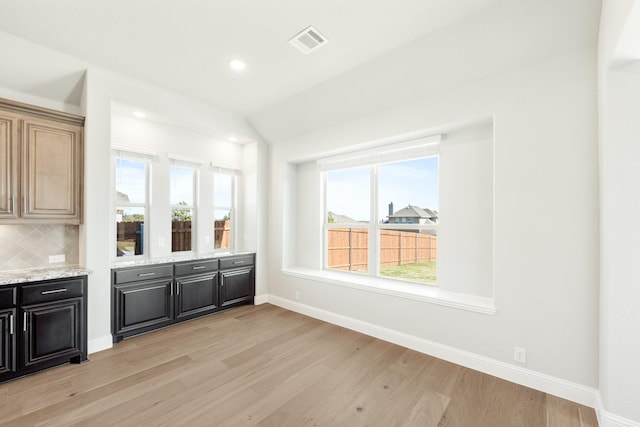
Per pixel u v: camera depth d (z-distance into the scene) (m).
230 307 4.12
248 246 4.45
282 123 4.00
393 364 2.55
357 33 2.31
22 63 2.47
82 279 2.58
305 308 3.89
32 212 2.49
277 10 2.05
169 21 2.17
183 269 3.51
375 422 1.82
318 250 4.19
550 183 2.12
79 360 2.53
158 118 3.42
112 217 3.26
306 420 1.83
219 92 3.38
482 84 2.43
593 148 1.96
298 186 4.46
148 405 1.96
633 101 1.61
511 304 2.27
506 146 2.30
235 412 1.90
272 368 2.47
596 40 1.93
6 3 1.97
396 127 3.00
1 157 2.35
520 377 2.22
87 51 2.56
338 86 3.11
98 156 2.81
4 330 2.19
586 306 1.98
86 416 1.84
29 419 1.81
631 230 1.61
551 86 2.12
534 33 2.03
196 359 2.62
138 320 3.11
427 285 3.16
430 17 2.11
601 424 1.72
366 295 3.24
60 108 2.85
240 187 4.52
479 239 2.76
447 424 1.81
